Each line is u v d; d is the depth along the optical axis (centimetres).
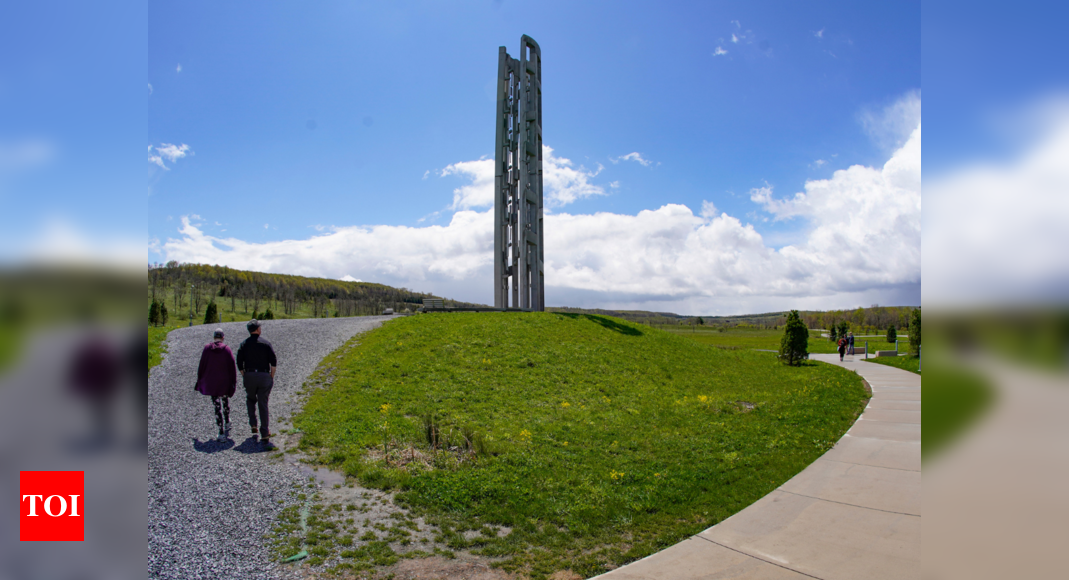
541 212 3531
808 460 835
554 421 1205
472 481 767
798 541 548
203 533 561
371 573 500
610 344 2241
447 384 1490
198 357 1555
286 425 1064
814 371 2208
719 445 978
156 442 904
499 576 501
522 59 3406
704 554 532
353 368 1570
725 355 2614
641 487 757
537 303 3391
